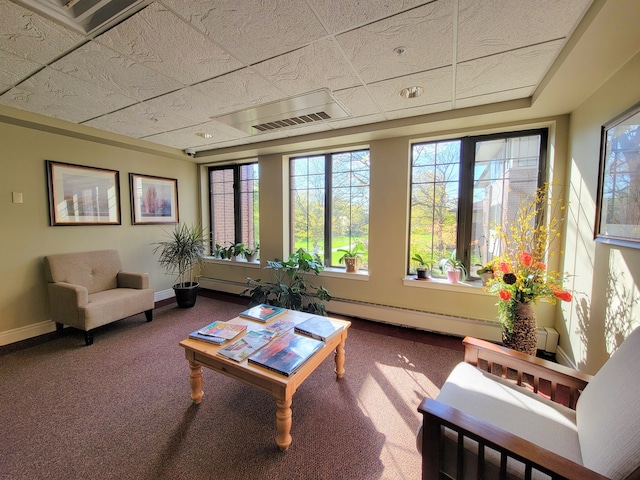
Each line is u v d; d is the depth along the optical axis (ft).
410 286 10.07
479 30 4.65
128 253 12.00
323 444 4.97
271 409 5.87
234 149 12.19
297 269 11.24
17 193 8.87
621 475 2.61
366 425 5.43
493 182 9.11
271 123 9.17
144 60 5.58
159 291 13.38
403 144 9.82
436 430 3.43
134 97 7.27
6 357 7.91
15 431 5.20
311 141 10.44
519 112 7.53
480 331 9.04
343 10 4.21
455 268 9.62
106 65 5.76
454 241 9.83
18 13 4.23
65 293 8.78
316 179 12.26
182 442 4.99
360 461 4.65
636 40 4.39
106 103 7.63
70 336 9.33
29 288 9.20
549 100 6.73
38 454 4.72
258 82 6.47
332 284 11.54
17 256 8.95
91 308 8.64
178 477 4.34
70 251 10.15
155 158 12.85
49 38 4.87
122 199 11.68
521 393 4.49
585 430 3.46
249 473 4.41
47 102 7.58
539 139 8.50
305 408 5.89
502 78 6.23
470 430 3.12
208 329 6.38
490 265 7.44
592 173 6.21
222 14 4.29
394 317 10.32
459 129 8.93
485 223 9.29
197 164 14.83
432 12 4.24
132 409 5.82
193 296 12.48
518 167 8.77
